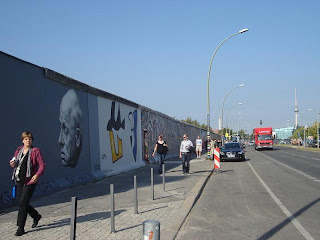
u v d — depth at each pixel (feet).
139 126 68.90
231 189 37.52
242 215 24.52
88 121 43.60
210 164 73.00
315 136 305.32
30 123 30.68
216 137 258.57
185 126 133.18
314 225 21.39
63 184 35.17
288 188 37.17
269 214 24.64
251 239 18.72
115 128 53.83
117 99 54.54
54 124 34.94
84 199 29.45
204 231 20.47
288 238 18.69
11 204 26.14
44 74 33.17
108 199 29.58
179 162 79.10
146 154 74.28
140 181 42.29
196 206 28.14
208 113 83.15
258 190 36.17
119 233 19.19
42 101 32.89
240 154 81.92
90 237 18.37
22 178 18.84
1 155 26.40
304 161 80.94
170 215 23.81
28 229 19.81
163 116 92.89
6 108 27.37
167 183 40.47
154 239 13.60
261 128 176.45
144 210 25.41
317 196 31.81
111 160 51.19
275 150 168.55
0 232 19.12
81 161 40.93
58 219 22.27
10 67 28.12
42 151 32.48
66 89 37.88
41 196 30.40
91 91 44.27
